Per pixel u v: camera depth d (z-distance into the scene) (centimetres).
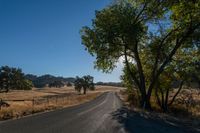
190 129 1616
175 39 3828
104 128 1630
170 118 2341
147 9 3784
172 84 4750
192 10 3325
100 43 3838
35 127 1666
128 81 5250
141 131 1517
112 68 4212
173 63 4328
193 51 4206
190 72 4391
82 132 1470
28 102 4975
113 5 3888
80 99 7200
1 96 10969
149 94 4000
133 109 3516
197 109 4916
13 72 11350
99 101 6438
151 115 2619
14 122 1942
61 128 1625
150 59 4372
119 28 3662
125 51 4075
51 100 5975
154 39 4022
